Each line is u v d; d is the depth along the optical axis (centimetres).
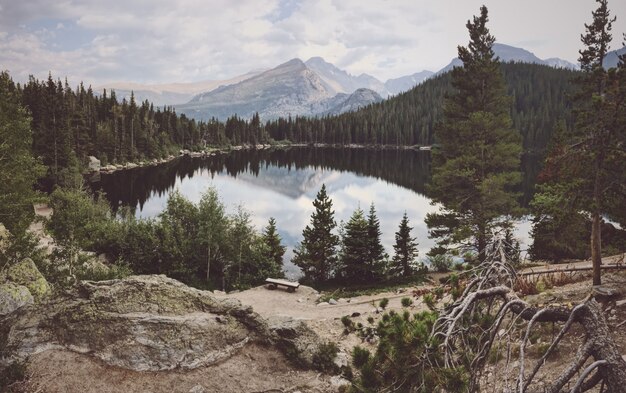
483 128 2858
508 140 2922
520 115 16400
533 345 940
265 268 3272
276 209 7019
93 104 12431
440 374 455
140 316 962
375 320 1512
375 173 11712
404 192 8531
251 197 8038
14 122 2833
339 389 927
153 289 1032
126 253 3169
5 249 1841
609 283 1352
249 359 989
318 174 11669
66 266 2323
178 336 950
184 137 17112
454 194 2961
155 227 3178
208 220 3144
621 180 1374
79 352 916
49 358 898
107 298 988
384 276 3303
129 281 1034
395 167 12988
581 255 2797
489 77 2958
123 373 886
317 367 1003
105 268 2553
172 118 16550
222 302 1070
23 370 853
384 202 7375
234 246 3181
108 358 905
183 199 3275
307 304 1922
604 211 1444
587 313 399
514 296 467
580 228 1689
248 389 911
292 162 15012
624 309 1069
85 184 7756
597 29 1602
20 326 949
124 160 11200
